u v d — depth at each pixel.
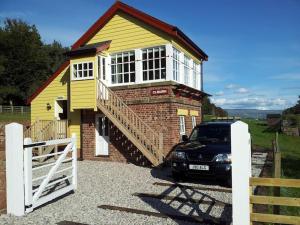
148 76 14.91
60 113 18.11
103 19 15.75
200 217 6.70
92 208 7.42
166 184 9.82
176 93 14.78
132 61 15.31
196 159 9.74
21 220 6.63
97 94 14.75
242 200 4.95
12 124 6.97
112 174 11.77
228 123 11.60
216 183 10.16
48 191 9.12
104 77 15.57
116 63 15.75
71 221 6.52
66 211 7.21
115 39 15.67
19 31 61.84
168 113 14.10
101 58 15.33
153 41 14.73
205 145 10.16
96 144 15.98
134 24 15.20
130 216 6.80
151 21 14.55
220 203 7.61
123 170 12.72
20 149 6.95
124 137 15.05
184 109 15.77
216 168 9.44
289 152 18.69
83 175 11.56
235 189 4.99
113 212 7.09
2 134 7.02
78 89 15.09
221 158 9.48
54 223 6.45
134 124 14.26
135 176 11.36
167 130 14.06
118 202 7.91
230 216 6.77
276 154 6.93
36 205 7.26
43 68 63.97
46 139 16.34
